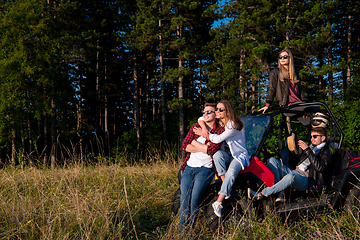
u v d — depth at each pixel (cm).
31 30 1867
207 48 2117
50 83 1869
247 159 309
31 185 468
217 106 319
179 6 1966
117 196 430
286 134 436
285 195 340
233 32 1702
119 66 3036
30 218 318
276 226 290
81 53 2164
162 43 2075
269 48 1620
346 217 301
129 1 2533
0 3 2122
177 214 331
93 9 2661
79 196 396
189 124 2148
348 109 1245
